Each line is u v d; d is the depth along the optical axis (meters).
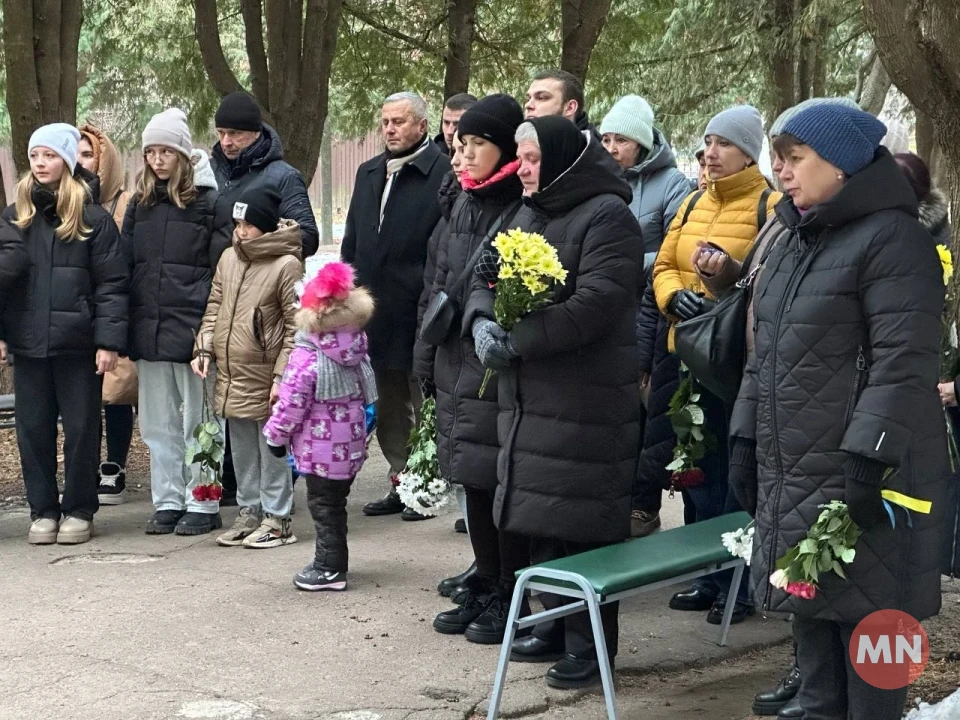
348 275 5.21
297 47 10.07
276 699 4.09
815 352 3.16
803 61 17.23
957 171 4.36
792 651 4.73
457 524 6.41
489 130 4.54
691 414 4.73
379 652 4.56
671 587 5.57
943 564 4.20
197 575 5.56
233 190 6.40
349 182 32.41
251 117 6.44
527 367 4.06
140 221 6.23
